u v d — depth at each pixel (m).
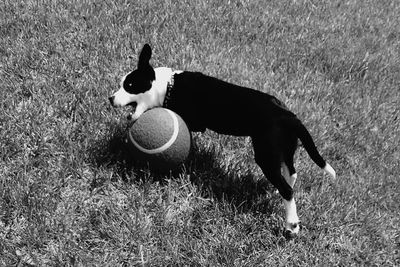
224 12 4.74
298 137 3.33
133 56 4.12
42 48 4.03
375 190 3.72
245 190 3.55
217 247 3.30
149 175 3.45
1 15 4.21
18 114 3.62
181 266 3.24
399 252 3.49
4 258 3.14
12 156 3.47
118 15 4.41
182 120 3.40
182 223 3.38
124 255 3.23
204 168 3.61
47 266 3.15
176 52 4.24
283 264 3.33
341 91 4.30
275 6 5.01
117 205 3.38
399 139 4.06
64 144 3.53
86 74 3.94
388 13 5.72
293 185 3.46
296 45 4.61
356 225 3.54
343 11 5.33
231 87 3.39
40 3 4.35
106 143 3.56
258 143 3.32
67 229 3.25
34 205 3.27
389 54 4.82
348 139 3.96
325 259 3.37
